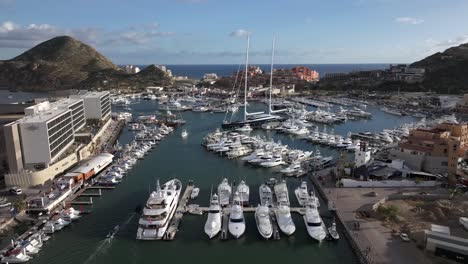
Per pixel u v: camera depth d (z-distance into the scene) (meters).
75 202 83.00
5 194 85.12
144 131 164.88
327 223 72.12
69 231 69.94
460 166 100.00
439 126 113.56
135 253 62.31
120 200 85.06
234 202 79.94
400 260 56.53
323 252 62.66
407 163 103.50
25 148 93.38
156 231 66.50
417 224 68.50
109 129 167.50
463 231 65.31
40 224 70.81
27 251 61.25
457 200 78.62
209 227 67.44
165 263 59.50
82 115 150.00
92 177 99.94
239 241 65.94
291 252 62.62
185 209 77.75
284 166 113.94
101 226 72.00
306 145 145.38
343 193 85.38
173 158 124.94
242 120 194.75
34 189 88.19
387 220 70.62
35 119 97.38
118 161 114.75
